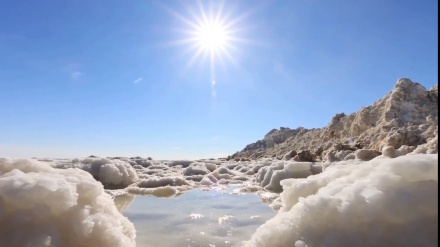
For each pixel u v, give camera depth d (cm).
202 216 536
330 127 3253
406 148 1089
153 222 495
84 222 261
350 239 219
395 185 235
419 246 204
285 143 4184
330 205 238
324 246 220
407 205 218
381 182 239
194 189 894
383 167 258
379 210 222
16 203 249
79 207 275
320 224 238
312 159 1562
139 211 580
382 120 2441
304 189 325
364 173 275
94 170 989
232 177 1230
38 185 257
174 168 1652
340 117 3288
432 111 2233
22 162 323
